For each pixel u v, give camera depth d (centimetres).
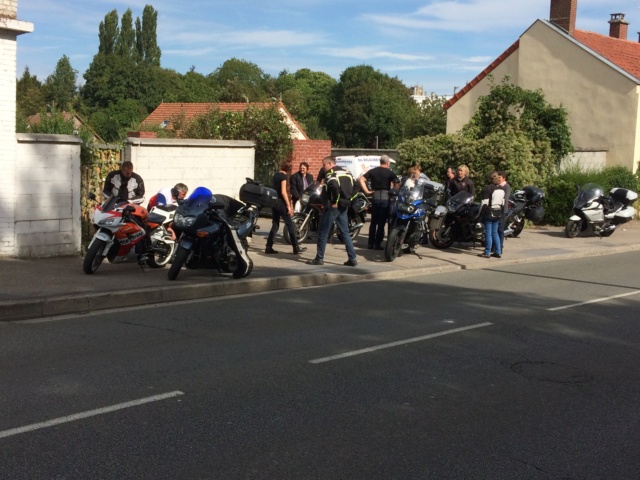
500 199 1389
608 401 566
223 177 1480
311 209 1470
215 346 698
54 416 496
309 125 7738
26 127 1964
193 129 2369
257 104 2341
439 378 614
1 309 790
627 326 842
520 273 1262
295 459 436
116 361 638
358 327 798
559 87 2508
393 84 8019
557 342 755
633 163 2300
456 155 1992
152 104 7119
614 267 1369
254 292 1016
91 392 550
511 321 852
